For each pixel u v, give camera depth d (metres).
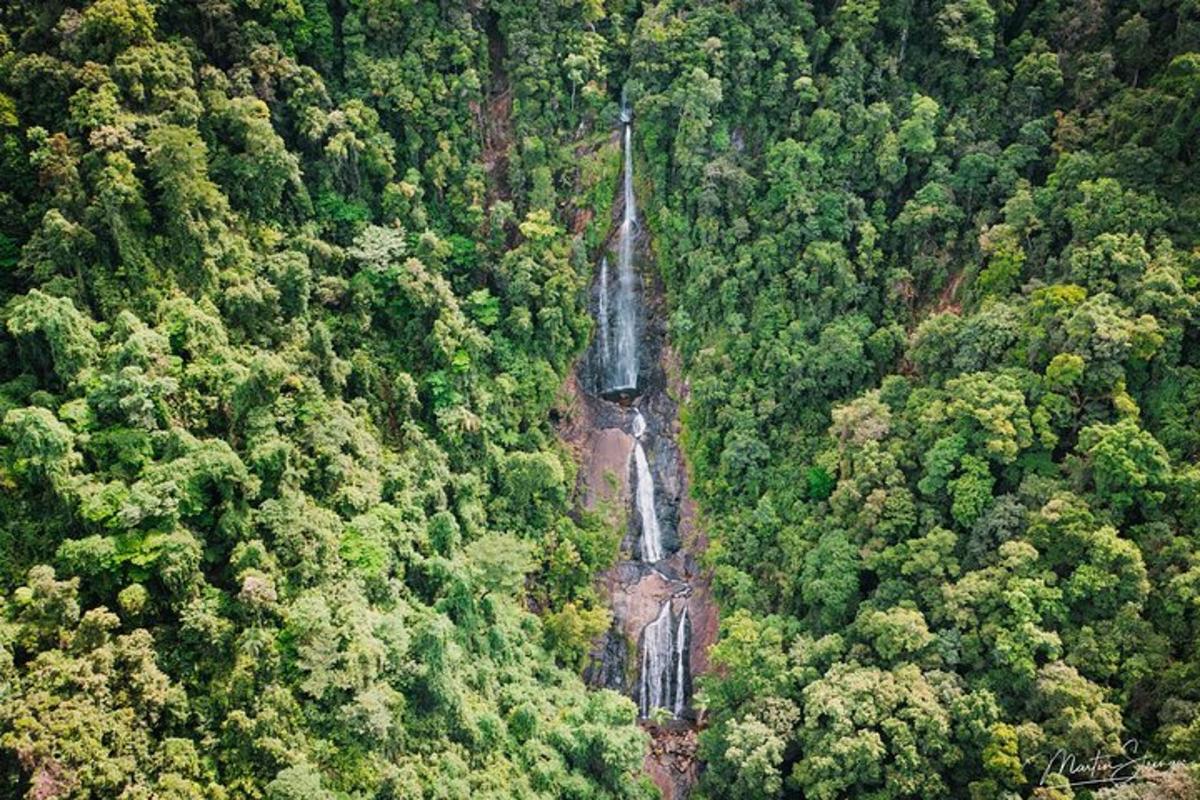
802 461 64.62
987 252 62.53
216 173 59.16
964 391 57.16
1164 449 52.19
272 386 53.59
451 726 52.84
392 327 65.50
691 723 66.94
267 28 63.62
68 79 54.62
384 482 59.16
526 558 62.44
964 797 50.16
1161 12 62.25
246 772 45.00
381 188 68.00
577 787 55.59
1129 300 55.69
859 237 67.00
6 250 53.12
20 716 40.44
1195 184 57.75
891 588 56.09
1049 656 49.50
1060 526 51.81
